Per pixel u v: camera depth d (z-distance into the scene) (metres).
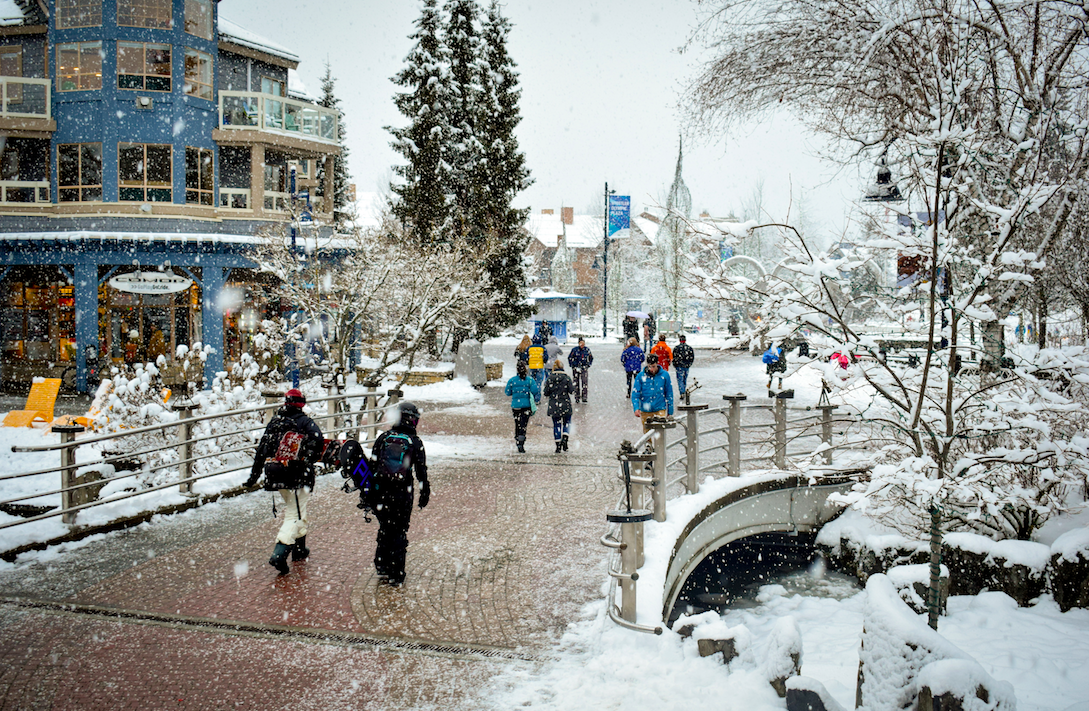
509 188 31.45
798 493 11.11
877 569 10.16
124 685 4.96
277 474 7.17
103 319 25.95
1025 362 7.27
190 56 27.17
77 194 26.55
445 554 7.80
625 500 6.78
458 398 22.62
